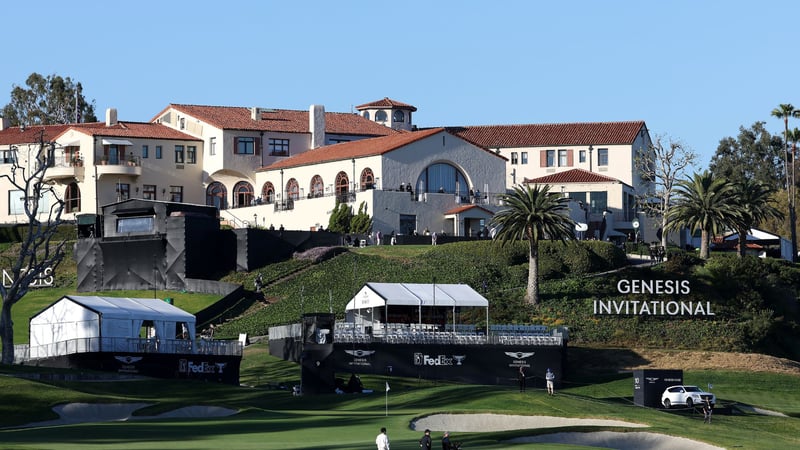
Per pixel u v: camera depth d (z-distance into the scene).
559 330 135.75
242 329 143.50
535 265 150.50
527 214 148.62
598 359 138.50
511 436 88.06
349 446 75.12
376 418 92.19
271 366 127.12
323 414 95.88
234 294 152.50
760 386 131.25
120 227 166.75
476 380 128.00
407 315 136.38
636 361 138.12
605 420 97.69
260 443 76.06
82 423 88.88
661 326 147.38
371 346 125.25
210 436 80.00
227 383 118.19
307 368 110.19
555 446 83.88
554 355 130.38
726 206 167.75
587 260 159.88
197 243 162.12
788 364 139.00
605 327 146.12
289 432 83.06
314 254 164.50
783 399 127.44
